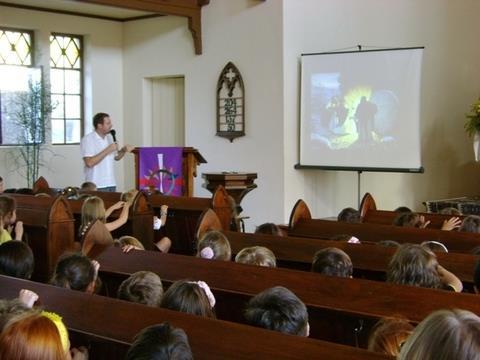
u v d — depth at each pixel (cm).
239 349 201
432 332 123
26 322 153
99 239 365
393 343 189
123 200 515
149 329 168
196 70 842
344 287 275
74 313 242
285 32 751
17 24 828
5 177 829
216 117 822
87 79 905
